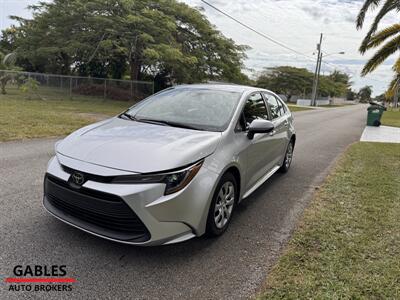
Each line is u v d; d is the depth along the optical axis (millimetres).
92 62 27047
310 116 23984
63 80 21672
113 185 2617
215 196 3100
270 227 3646
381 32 10680
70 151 3004
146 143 2986
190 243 3209
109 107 18000
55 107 15422
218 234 3318
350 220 3811
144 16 21531
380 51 10844
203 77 26250
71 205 2848
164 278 2623
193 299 2389
